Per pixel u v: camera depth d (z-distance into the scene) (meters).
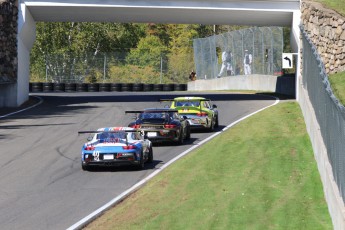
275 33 126.94
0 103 102.94
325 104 40.06
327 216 32.59
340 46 90.31
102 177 48.41
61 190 43.94
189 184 42.94
